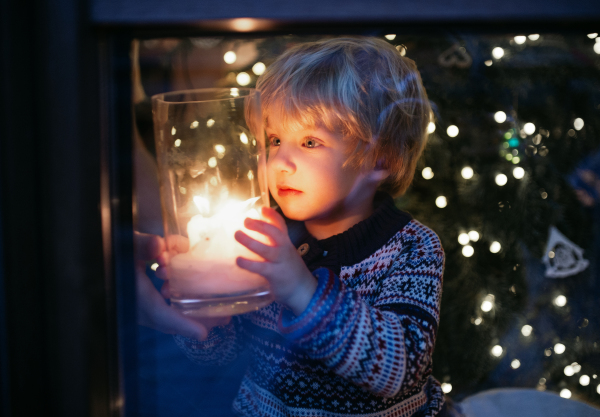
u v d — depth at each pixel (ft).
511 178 3.32
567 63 2.14
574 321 3.35
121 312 1.30
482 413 3.32
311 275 1.81
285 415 2.38
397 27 1.23
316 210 2.35
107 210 1.23
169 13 1.15
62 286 1.15
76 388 1.16
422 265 2.24
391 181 2.57
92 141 1.16
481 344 3.64
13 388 1.11
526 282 3.48
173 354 1.80
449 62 2.35
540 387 3.43
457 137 3.13
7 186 1.09
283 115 2.25
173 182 1.58
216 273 1.57
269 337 2.41
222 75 1.89
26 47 1.11
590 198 3.13
